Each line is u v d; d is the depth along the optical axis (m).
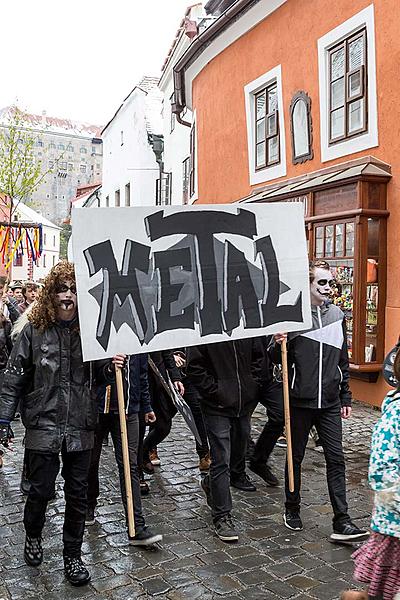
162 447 7.10
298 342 4.66
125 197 28.91
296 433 4.71
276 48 11.77
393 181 8.81
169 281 4.43
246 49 12.92
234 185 13.89
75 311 4.00
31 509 4.00
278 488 5.72
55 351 3.90
